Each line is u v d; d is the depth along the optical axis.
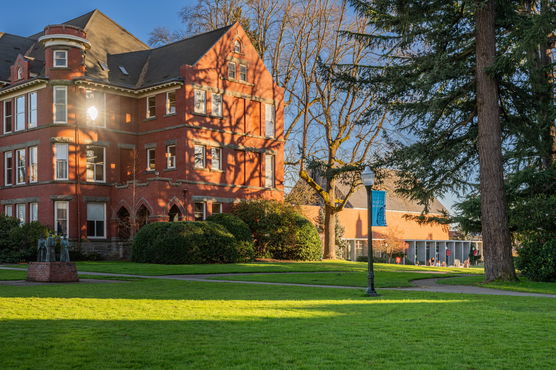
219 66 42.28
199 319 11.19
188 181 39.56
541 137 26.14
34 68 41.84
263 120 45.31
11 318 11.12
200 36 45.00
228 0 50.62
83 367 7.37
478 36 23.44
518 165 26.73
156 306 13.25
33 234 36.44
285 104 49.16
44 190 39.47
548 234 24.36
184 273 26.84
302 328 10.17
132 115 42.88
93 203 40.47
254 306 13.44
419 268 38.88
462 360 7.82
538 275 23.48
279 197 46.25
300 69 46.94
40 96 40.19
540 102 25.06
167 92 41.16
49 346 8.52
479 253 80.38
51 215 39.03
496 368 7.40
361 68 27.56
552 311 12.83
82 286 18.95
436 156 25.80
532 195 25.09
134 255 36.03
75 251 38.41
